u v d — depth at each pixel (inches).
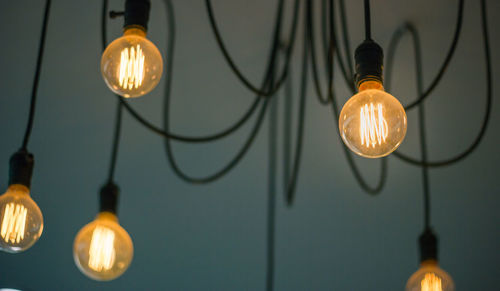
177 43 100.7
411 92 104.7
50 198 127.9
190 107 111.1
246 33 98.4
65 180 124.6
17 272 139.7
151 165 120.6
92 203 127.6
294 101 108.5
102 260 59.2
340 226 129.3
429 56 99.4
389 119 46.8
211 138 69.7
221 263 136.8
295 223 129.5
